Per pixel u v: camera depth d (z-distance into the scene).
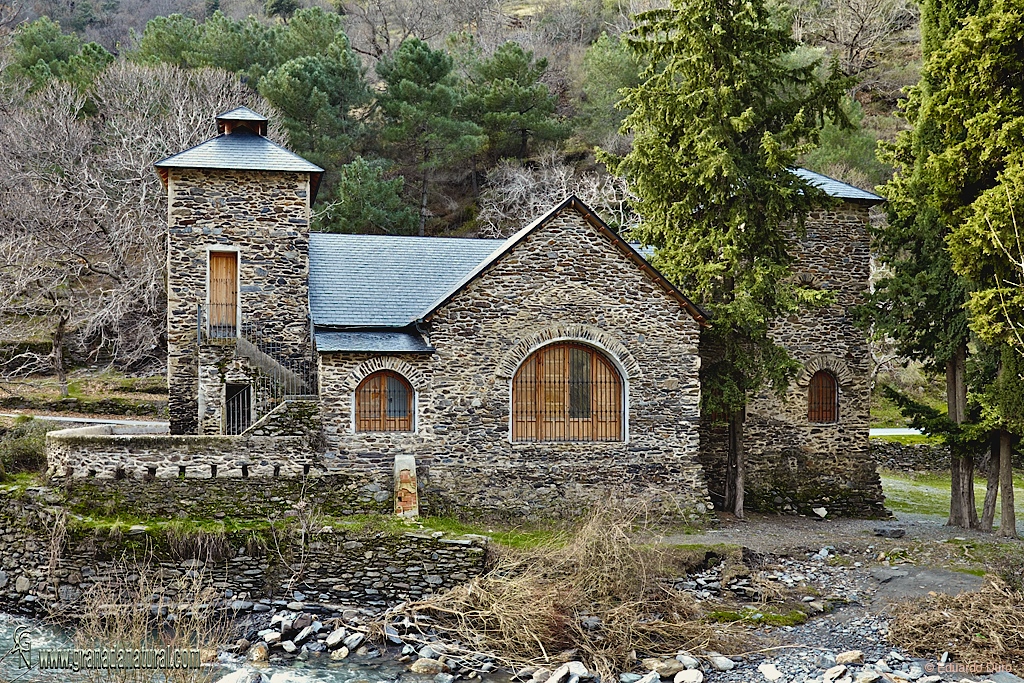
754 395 26.27
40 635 18.08
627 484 22.88
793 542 21.75
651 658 16.17
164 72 46.34
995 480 22.98
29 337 41.72
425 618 18.11
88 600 16.61
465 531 20.38
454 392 22.14
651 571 18.64
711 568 20.12
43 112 43.50
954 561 19.66
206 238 24.72
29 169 41.69
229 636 17.53
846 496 26.39
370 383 22.03
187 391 24.53
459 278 25.98
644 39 24.67
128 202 40.25
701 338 25.02
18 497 20.45
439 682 15.52
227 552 19.41
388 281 25.47
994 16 19.55
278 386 23.27
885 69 63.41
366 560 19.41
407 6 73.62
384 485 21.55
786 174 23.95
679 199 24.58
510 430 22.44
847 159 45.44
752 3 24.19
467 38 61.94
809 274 26.66
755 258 24.20
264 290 24.89
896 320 23.45
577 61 62.97
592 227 22.84
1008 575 18.38
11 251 37.69
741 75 23.59
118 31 70.44
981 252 19.89
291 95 47.12
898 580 18.98
